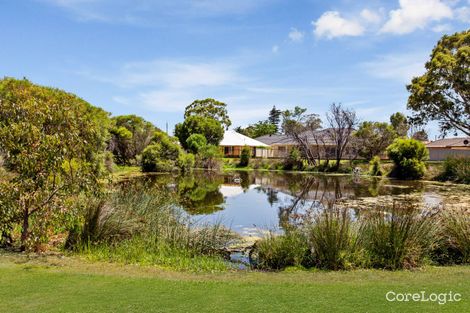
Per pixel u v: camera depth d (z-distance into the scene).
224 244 7.48
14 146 5.72
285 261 6.04
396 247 5.73
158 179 23.45
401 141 26.72
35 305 3.58
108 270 5.03
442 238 6.39
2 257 5.46
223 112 61.00
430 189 18.58
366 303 3.69
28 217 6.30
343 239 5.86
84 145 6.51
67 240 6.48
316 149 39.16
